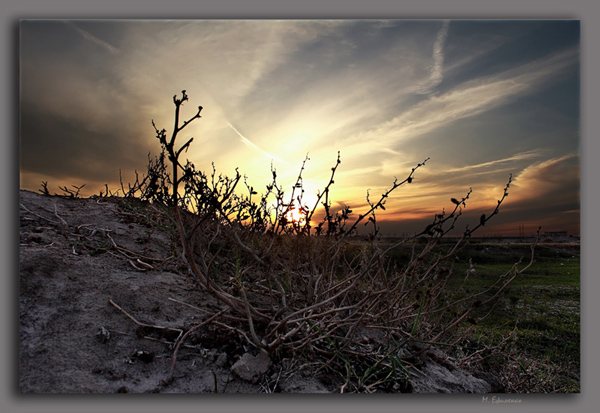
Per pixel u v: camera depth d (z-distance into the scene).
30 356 1.77
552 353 3.42
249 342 2.06
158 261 2.92
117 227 3.38
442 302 3.32
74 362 1.79
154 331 2.12
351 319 2.20
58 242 2.77
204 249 2.96
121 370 1.82
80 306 2.14
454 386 2.32
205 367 1.96
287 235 2.63
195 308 2.14
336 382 2.01
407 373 2.15
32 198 3.52
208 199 1.90
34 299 2.09
